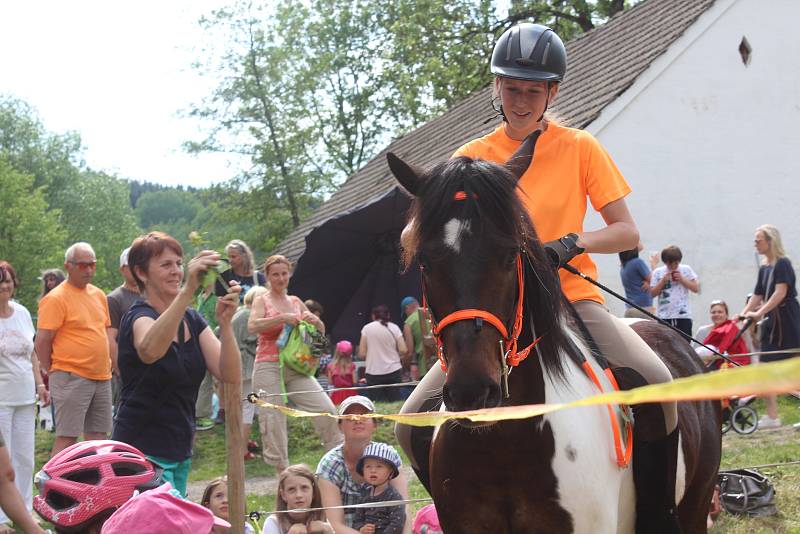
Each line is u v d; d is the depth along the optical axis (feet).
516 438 9.44
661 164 43.52
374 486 16.38
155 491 8.62
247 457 28.81
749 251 44.16
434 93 87.92
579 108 45.34
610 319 11.25
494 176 9.12
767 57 44.73
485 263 8.82
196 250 12.63
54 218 169.89
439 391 11.49
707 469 12.90
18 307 21.30
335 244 41.47
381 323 35.96
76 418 22.52
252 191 105.81
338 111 111.14
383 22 107.34
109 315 26.27
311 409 23.94
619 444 10.03
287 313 23.91
